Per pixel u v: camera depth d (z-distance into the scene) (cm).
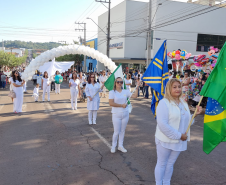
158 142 331
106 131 715
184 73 1271
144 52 3116
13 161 480
